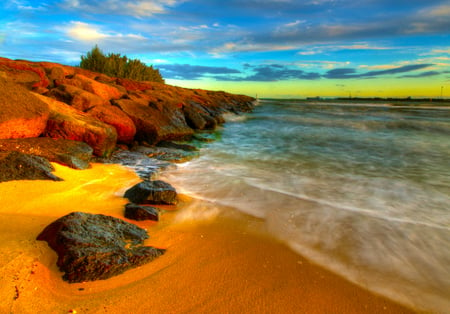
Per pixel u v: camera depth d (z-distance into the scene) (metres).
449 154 9.77
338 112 29.88
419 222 4.11
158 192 4.31
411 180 6.51
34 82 8.11
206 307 2.23
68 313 2.00
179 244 3.22
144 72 23.41
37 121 5.70
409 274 2.86
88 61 19.28
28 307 1.99
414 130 16.22
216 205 4.52
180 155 8.43
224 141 11.77
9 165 4.31
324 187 5.78
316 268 2.89
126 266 2.59
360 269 2.91
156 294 2.33
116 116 8.24
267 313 2.23
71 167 5.35
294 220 4.05
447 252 3.30
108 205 4.10
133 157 7.43
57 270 2.38
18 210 3.47
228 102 32.41
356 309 2.35
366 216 4.27
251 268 2.82
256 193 5.19
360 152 10.01
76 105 8.09
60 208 3.75
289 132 15.02
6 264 2.32
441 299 2.52
